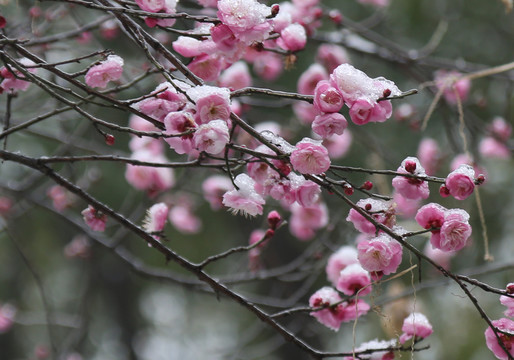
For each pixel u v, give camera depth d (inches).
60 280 518.3
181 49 142.6
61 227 467.2
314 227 247.4
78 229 236.1
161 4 130.5
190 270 147.4
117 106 127.8
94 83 131.8
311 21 230.7
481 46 406.6
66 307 507.2
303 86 220.5
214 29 126.1
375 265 127.8
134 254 460.4
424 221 129.1
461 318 349.1
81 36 243.6
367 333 348.2
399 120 308.7
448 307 350.0
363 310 158.6
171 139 125.6
